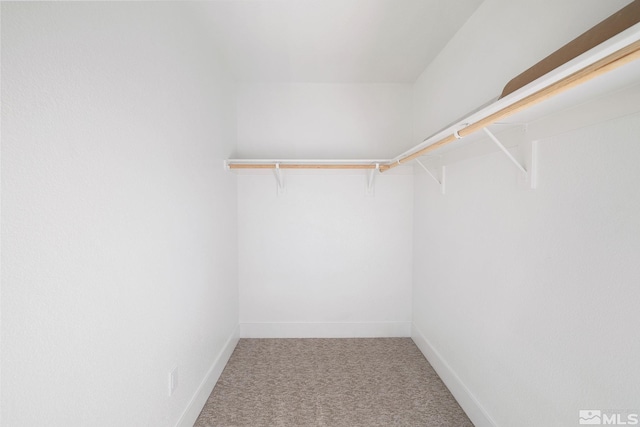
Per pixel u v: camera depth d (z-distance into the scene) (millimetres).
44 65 699
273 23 1716
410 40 1915
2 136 605
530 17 1202
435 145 1410
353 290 2664
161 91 1250
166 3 1297
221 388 1897
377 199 2621
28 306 659
